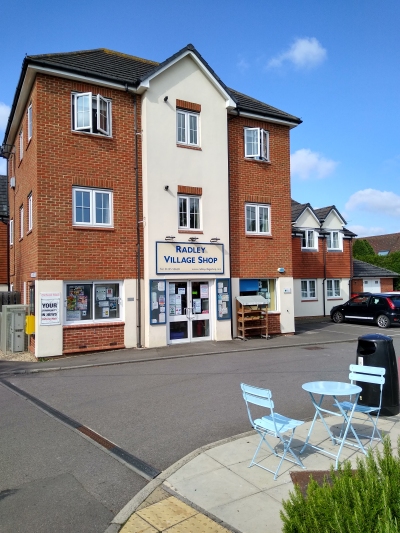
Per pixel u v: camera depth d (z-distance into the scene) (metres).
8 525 3.75
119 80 13.12
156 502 4.04
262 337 15.46
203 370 10.05
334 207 25.33
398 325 19.50
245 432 5.92
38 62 11.88
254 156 15.84
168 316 13.64
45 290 11.80
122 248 13.08
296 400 7.54
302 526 2.60
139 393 8.06
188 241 13.98
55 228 12.06
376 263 36.88
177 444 5.56
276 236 16.31
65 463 5.02
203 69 14.52
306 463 4.84
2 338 13.60
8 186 20.50
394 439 5.55
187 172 14.13
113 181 13.07
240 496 4.12
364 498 2.63
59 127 12.34
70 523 3.78
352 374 5.61
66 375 9.76
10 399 7.80
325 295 24.48
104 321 12.77
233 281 15.20
